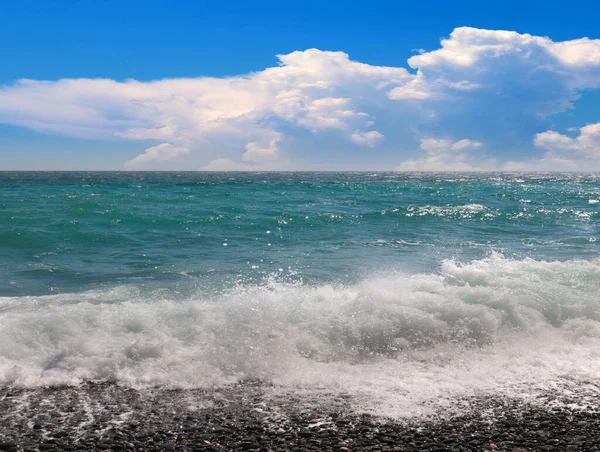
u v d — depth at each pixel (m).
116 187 44.88
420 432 4.62
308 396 5.30
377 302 7.10
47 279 10.16
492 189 48.19
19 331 6.27
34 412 4.90
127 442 4.42
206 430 4.65
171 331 6.52
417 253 13.27
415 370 5.87
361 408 5.05
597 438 4.54
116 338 6.34
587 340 6.62
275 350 6.14
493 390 5.41
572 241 15.52
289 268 11.20
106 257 12.48
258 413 4.96
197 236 15.78
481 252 13.50
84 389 5.39
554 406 5.09
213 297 8.41
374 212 22.72
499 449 4.36
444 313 6.88
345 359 6.14
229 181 73.44
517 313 7.04
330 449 4.35
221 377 5.68
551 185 61.44
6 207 21.16
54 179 74.19
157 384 5.53
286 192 39.59
